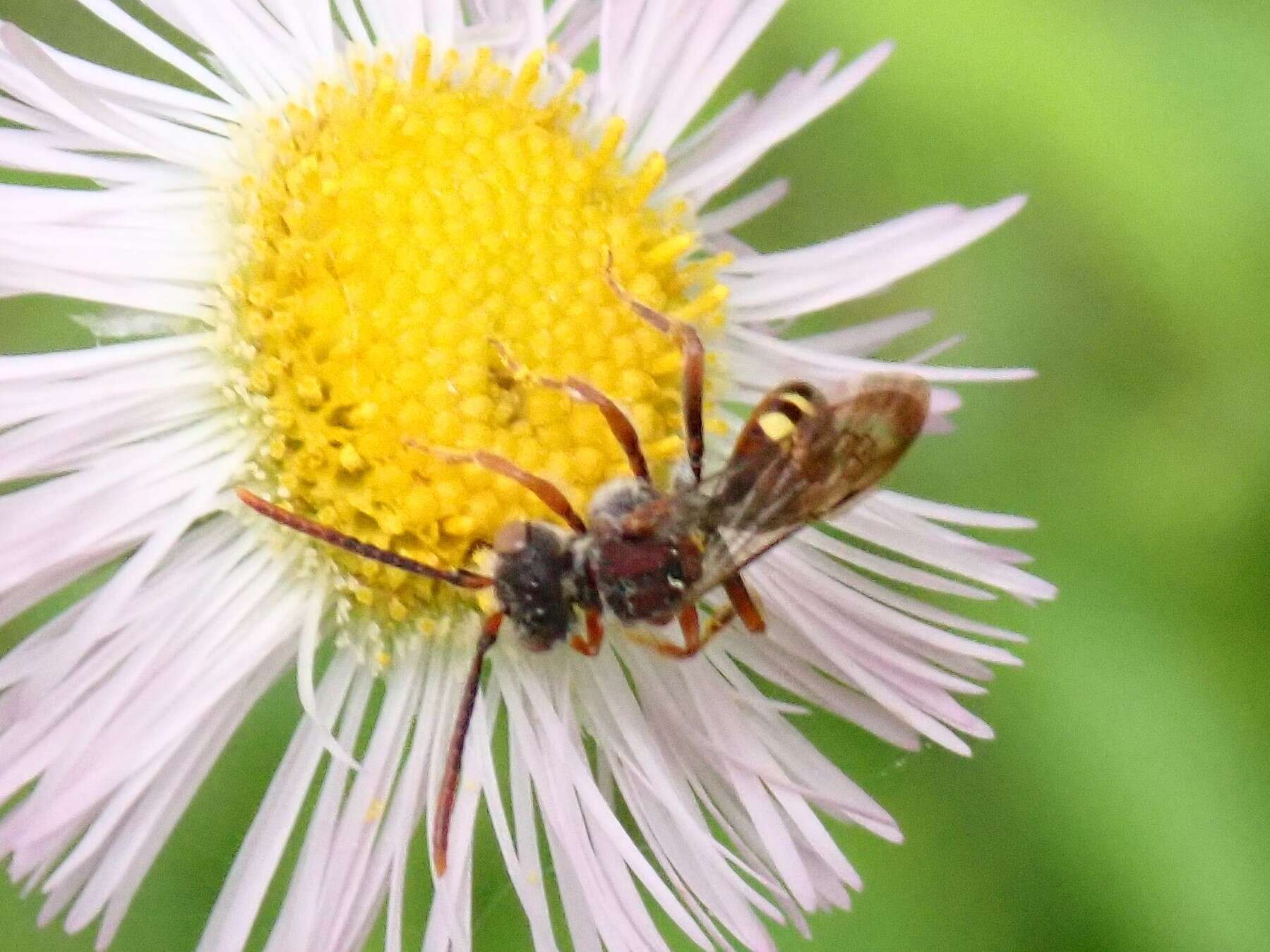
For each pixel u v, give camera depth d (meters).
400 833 0.05
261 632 0.05
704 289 0.05
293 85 0.05
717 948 0.05
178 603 0.05
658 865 0.05
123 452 0.05
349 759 0.05
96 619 0.05
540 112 0.05
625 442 0.05
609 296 0.05
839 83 0.05
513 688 0.05
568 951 0.05
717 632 0.05
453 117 0.05
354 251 0.05
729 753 0.05
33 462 0.05
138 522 0.05
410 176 0.05
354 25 0.05
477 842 0.05
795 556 0.05
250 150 0.05
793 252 0.05
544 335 0.05
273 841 0.05
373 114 0.05
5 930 0.05
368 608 0.05
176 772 0.05
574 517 0.05
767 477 0.05
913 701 0.05
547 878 0.05
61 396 0.05
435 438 0.05
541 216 0.05
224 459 0.05
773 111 0.05
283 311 0.05
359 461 0.05
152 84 0.05
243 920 0.05
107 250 0.05
